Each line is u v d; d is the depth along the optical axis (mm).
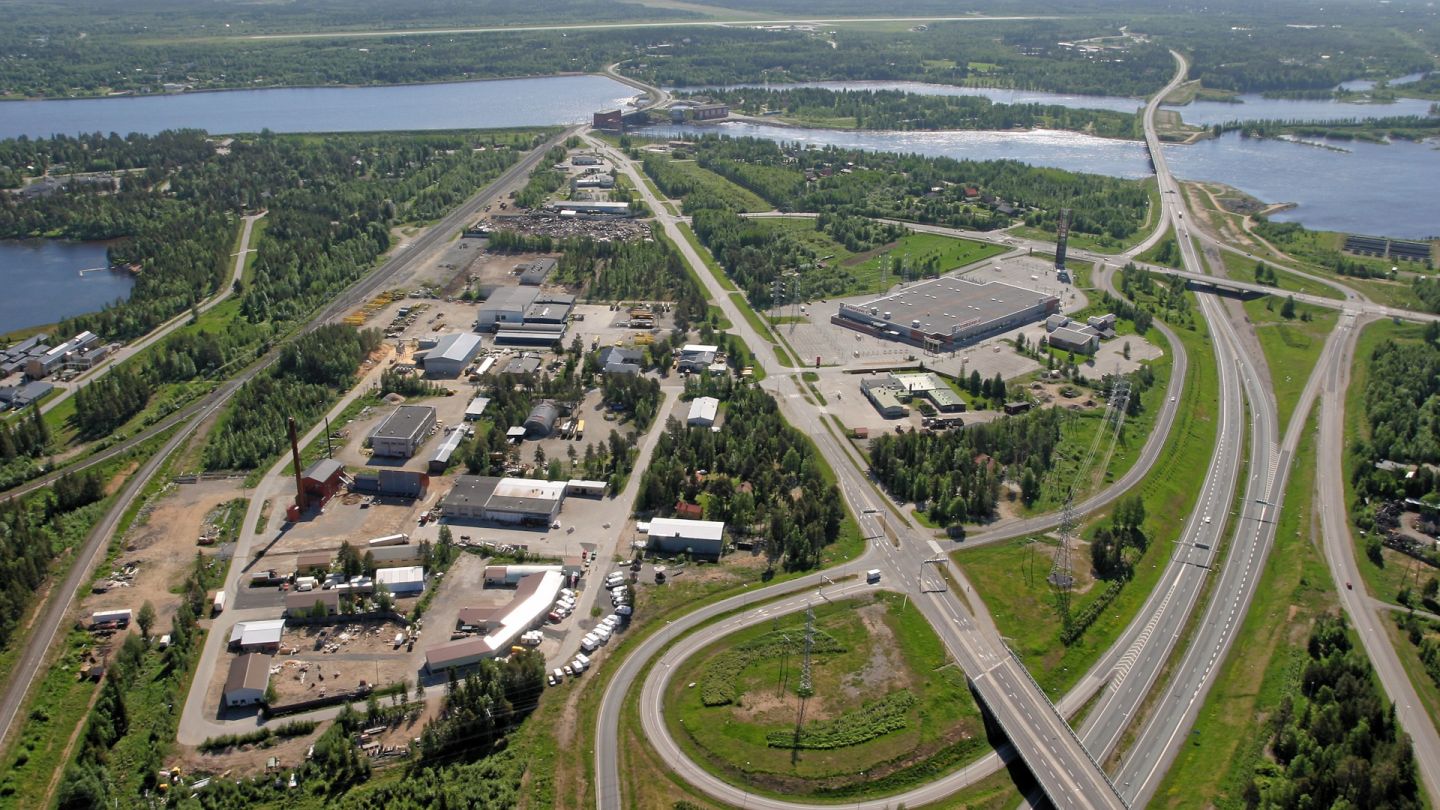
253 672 190625
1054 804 165750
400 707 184875
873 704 189875
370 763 174875
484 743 180125
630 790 171375
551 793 170375
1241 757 180500
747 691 193000
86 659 198125
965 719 187125
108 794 168000
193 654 199125
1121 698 196125
